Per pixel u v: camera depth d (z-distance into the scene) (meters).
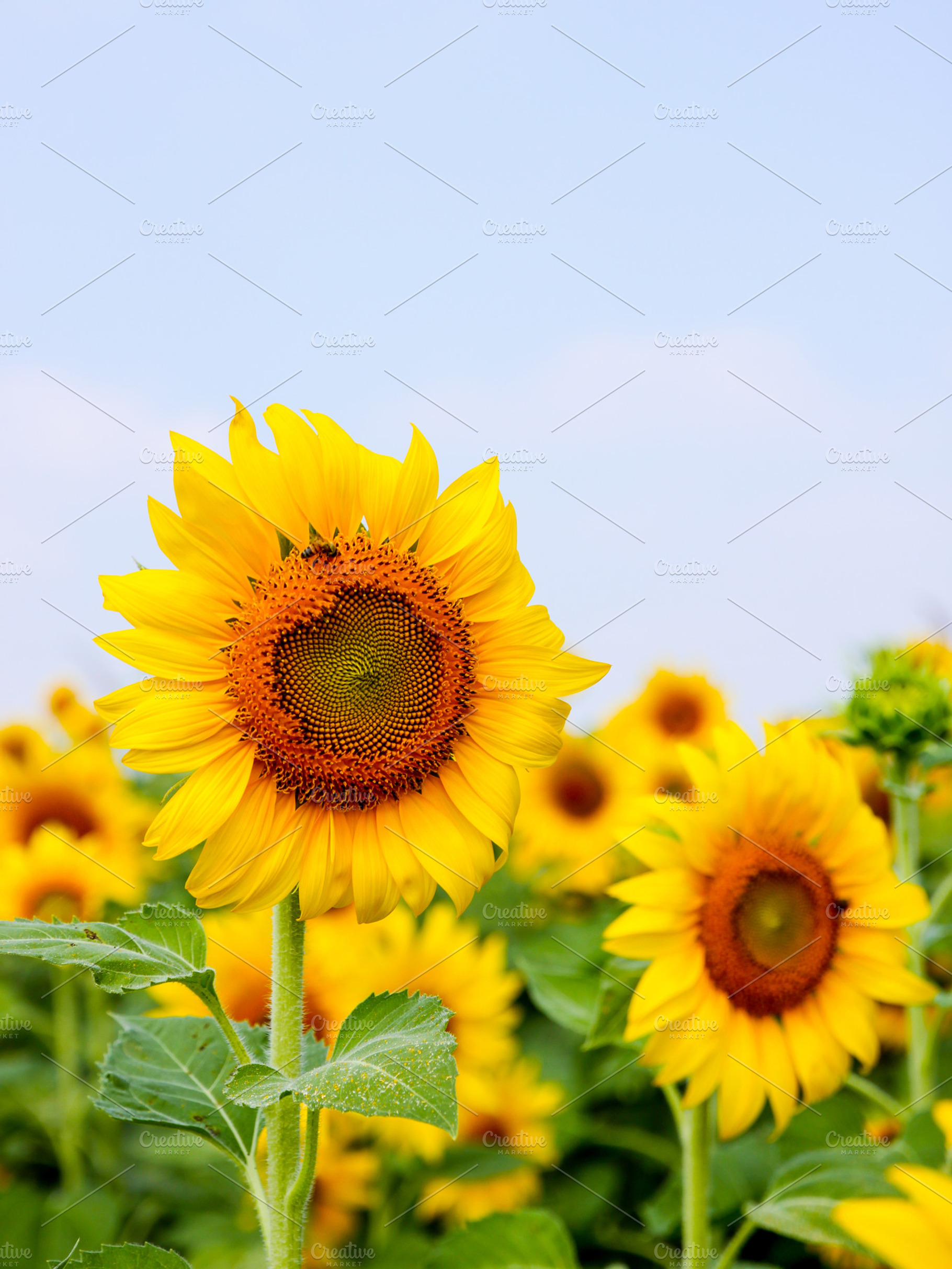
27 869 1.64
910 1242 0.91
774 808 1.32
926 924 1.43
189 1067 1.18
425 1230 1.53
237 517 1.16
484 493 1.20
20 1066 1.67
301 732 1.15
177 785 1.14
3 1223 1.44
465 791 1.17
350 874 1.15
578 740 2.01
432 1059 1.03
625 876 1.46
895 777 1.47
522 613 1.20
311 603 1.15
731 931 1.30
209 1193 1.54
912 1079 1.38
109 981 1.08
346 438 1.18
